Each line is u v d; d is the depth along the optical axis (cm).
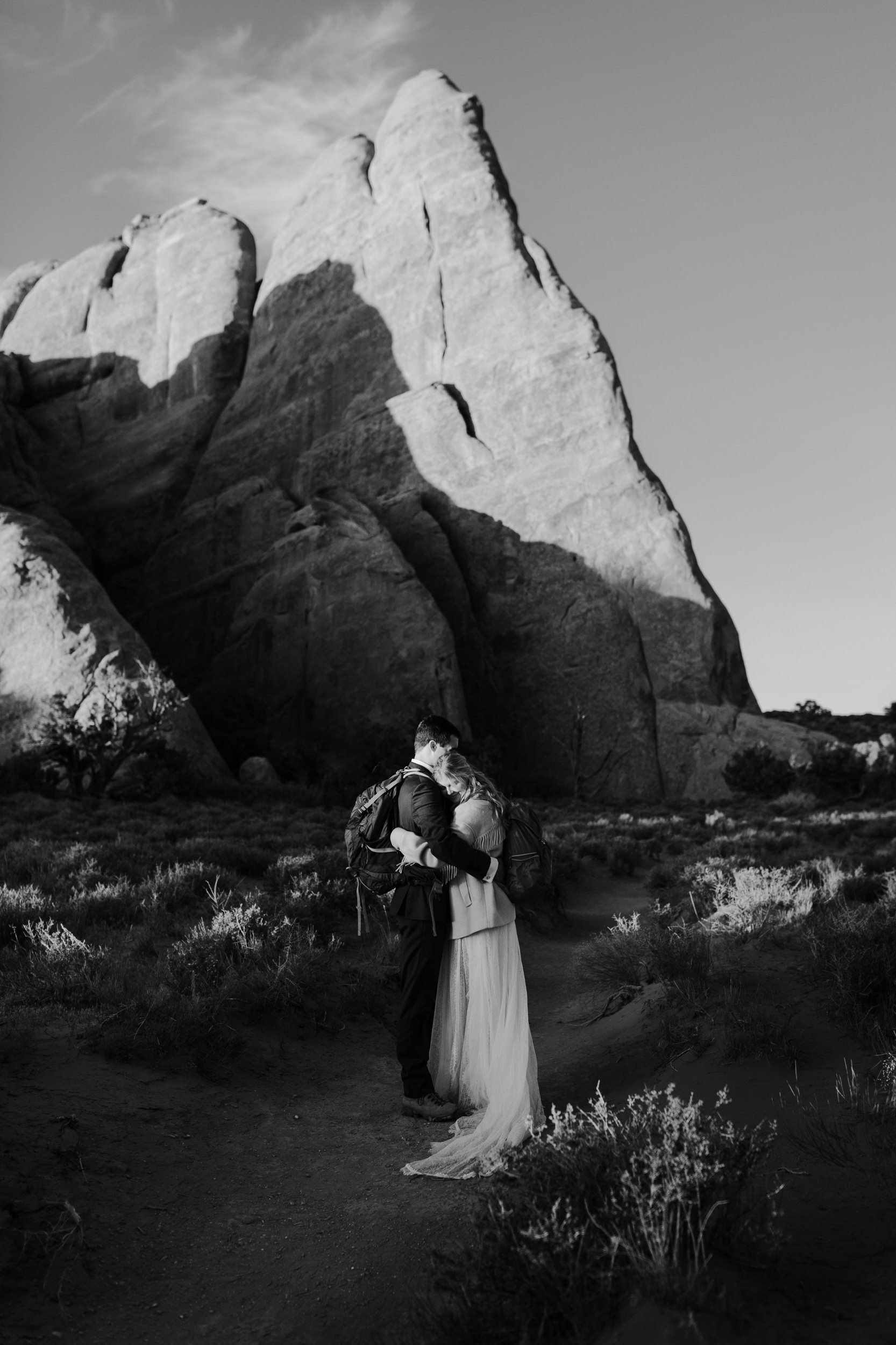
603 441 6956
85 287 9188
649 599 6525
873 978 507
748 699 6688
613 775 6181
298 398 7712
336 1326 307
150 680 4100
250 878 1203
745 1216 290
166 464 7962
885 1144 357
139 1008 570
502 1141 423
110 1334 302
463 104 8225
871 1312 262
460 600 6588
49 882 1032
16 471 7769
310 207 8562
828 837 2375
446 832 464
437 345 7500
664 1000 585
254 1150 451
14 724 4409
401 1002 709
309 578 6406
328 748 5975
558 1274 267
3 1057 505
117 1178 400
